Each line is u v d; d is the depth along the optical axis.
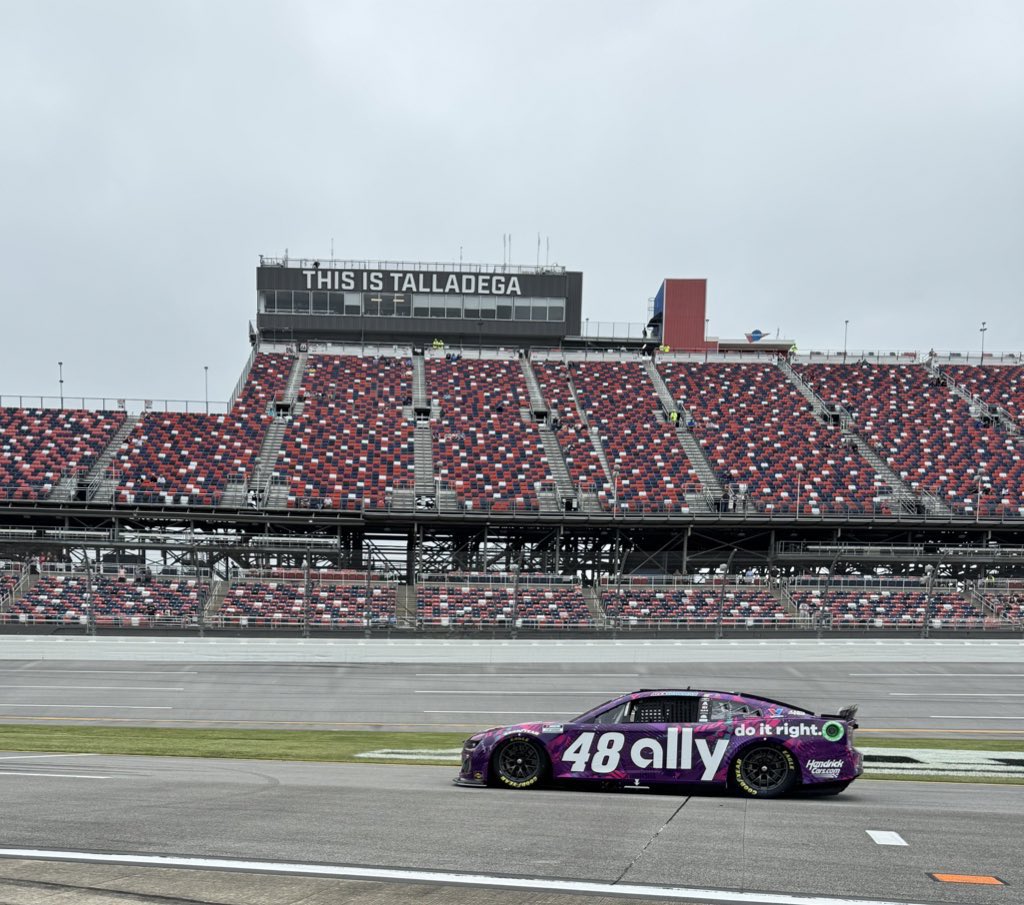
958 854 7.59
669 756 11.38
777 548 58.97
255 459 60.31
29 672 40.72
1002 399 70.19
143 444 61.09
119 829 8.35
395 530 61.75
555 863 7.12
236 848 7.56
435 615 51.50
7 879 6.54
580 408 69.06
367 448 62.50
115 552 57.59
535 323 78.69
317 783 12.75
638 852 7.54
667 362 75.94
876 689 37.22
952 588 54.09
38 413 63.75
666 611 52.53
